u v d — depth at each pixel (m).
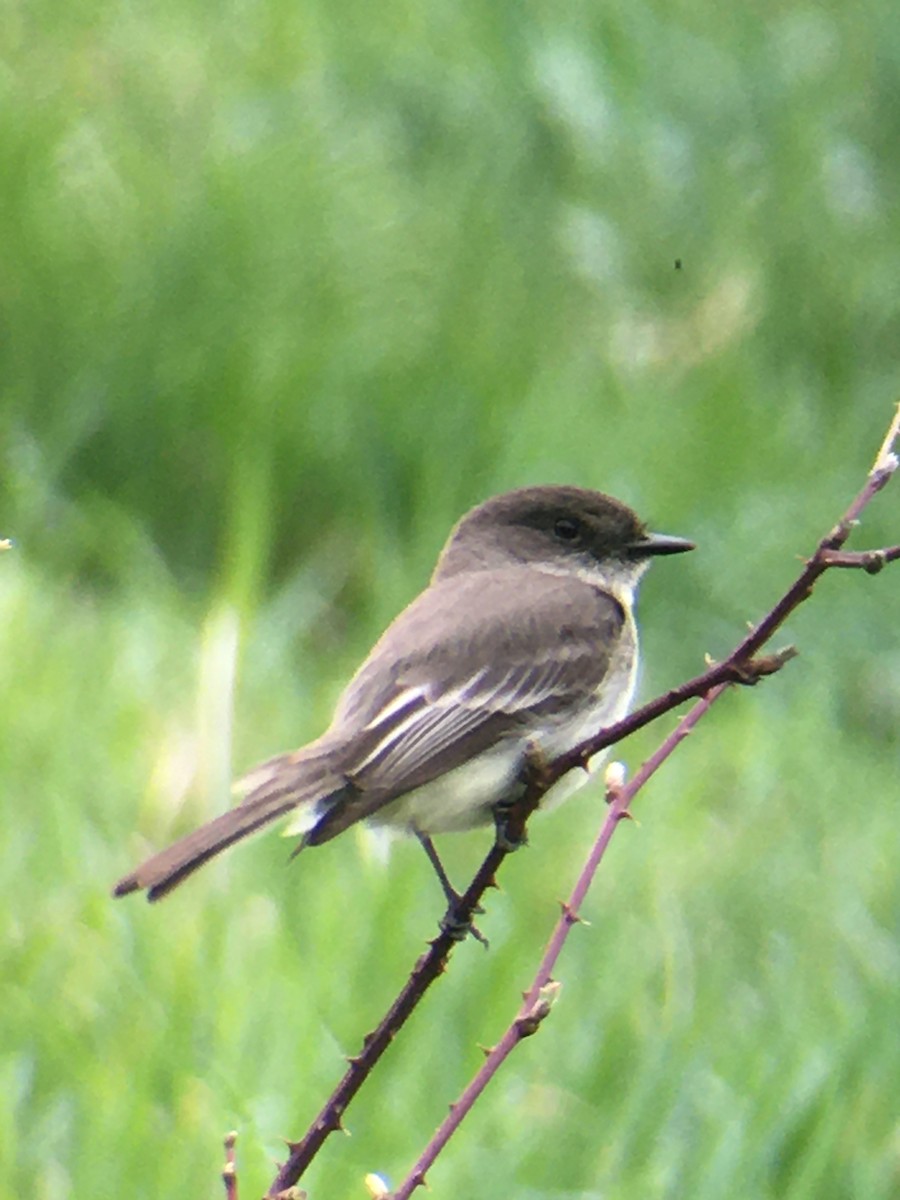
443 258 13.88
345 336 12.91
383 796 7.22
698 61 15.92
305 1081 8.52
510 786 7.62
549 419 13.03
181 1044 8.61
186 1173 8.11
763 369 14.80
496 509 8.73
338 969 9.16
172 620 11.87
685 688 6.23
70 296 12.68
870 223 15.41
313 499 12.70
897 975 9.96
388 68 15.75
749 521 13.33
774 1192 8.65
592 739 6.49
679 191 15.35
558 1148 8.72
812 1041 9.27
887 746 12.79
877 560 5.86
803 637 13.05
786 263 15.15
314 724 11.36
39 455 12.36
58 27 15.10
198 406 12.61
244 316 12.77
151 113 14.25
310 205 13.33
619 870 10.61
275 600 12.31
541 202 15.21
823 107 15.83
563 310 14.47
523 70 15.77
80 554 12.28
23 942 9.15
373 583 12.50
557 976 9.73
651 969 10.00
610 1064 9.20
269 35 15.80
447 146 15.45
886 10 16.16
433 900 9.90
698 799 11.45
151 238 12.87
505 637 7.81
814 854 11.16
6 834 9.78
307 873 9.98
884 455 5.97
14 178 12.85
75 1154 8.29
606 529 8.70
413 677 7.62
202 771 10.20
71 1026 8.82
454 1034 9.16
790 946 10.41
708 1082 9.05
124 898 9.31
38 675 10.88
